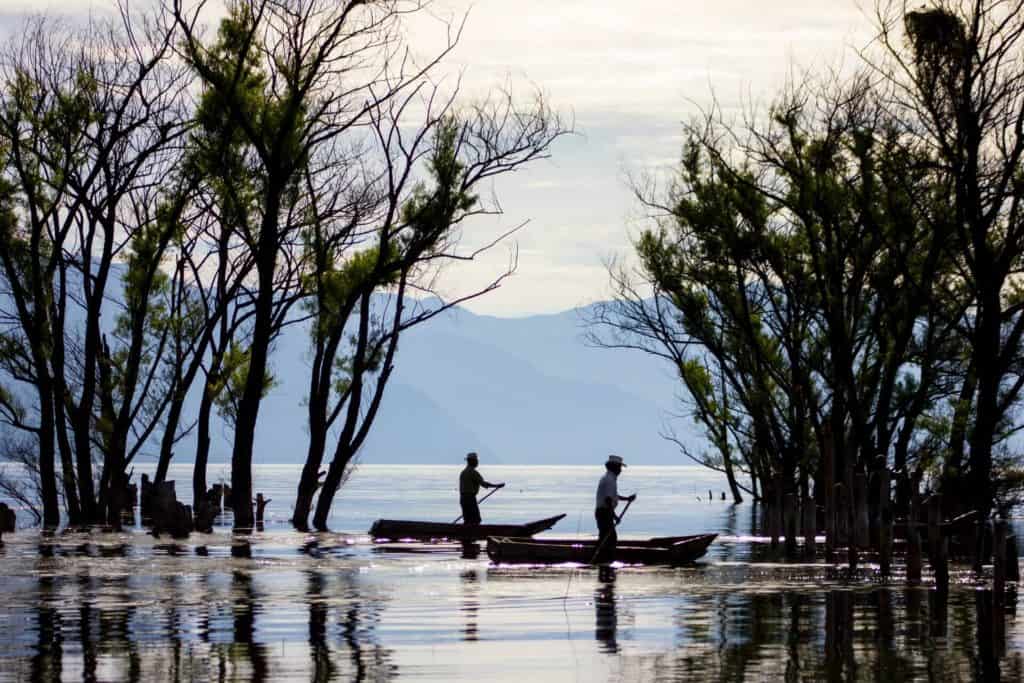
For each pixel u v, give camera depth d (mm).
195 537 117000
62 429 128875
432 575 84562
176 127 125312
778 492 111625
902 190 108062
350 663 50875
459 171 126312
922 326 124062
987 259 101312
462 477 122750
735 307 131500
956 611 67438
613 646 55344
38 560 91188
